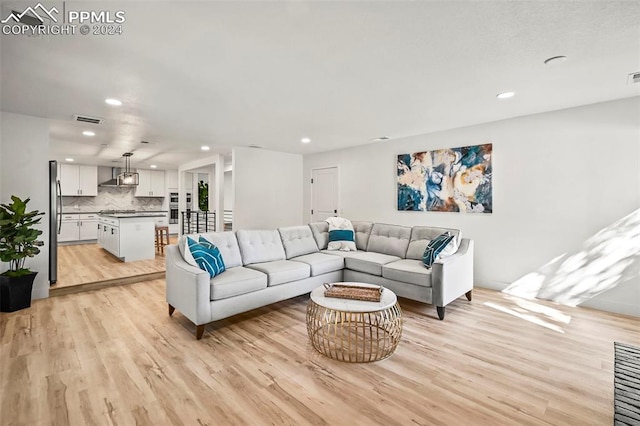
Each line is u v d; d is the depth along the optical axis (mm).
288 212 6684
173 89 2814
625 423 1607
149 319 3053
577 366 2178
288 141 5297
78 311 3256
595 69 2436
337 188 6184
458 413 1692
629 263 3119
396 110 3520
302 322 3035
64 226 7715
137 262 5492
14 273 3275
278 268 3326
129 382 1972
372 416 1671
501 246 3973
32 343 2502
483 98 3117
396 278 3389
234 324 2977
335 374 2088
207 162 6977
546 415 1675
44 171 3623
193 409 1721
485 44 2047
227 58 2227
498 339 2613
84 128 4219
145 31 1859
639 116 3055
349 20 1761
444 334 2717
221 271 3051
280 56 2205
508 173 3895
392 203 5207
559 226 3535
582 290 3395
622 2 1606
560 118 3508
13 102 3104
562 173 3506
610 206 3221
